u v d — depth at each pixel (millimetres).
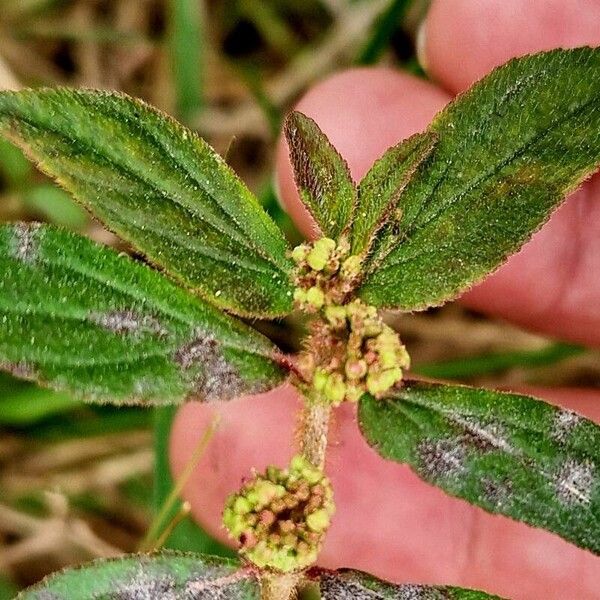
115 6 210
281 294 101
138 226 98
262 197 177
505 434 102
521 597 164
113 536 188
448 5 155
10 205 189
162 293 99
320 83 161
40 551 182
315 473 100
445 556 165
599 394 162
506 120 102
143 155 99
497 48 154
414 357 201
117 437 185
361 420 103
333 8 205
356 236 99
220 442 155
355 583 101
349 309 100
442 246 101
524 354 185
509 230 101
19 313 95
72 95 98
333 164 100
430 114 156
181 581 99
